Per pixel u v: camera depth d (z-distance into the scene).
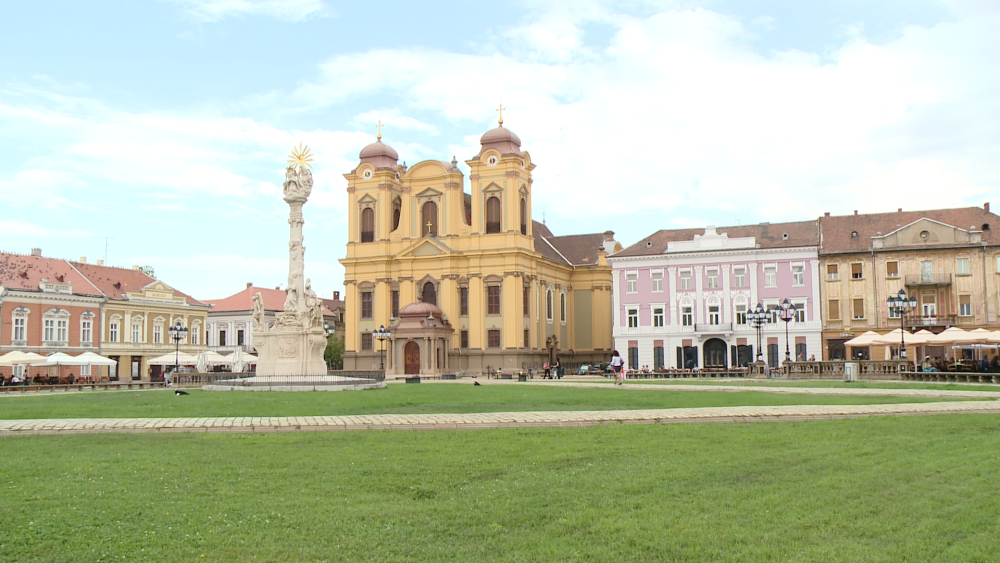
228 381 53.44
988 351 81.94
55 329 92.81
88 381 78.12
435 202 105.12
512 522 14.29
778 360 90.00
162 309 107.81
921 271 85.44
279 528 13.99
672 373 80.56
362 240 107.94
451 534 13.64
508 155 101.06
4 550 12.79
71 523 14.27
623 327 96.06
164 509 15.22
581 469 18.62
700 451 20.80
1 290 86.69
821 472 18.00
